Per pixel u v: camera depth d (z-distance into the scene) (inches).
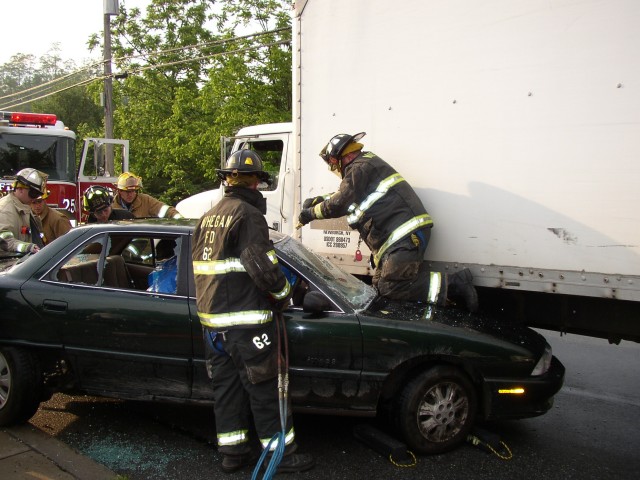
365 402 146.1
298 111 211.9
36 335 155.0
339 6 197.8
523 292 180.1
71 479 130.9
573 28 150.6
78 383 157.6
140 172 874.8
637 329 159.5
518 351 151.4
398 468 144.6
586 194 150.8
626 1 142.5
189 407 179.2
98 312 152.2
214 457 148.2
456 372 150.3
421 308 161.6
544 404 155.9
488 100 166.2
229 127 648.4
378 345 144.2
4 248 195.9
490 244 168.1
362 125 194.5
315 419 173.5
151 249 175.3
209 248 134.8
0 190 397.4
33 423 165.9
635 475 146.0
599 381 223.3
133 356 150.8
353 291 162.4
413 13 179.8
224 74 661.3
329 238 207.3
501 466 148.3
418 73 180.1
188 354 148.3
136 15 908.6
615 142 145.8
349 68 196.7
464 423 153.5
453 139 173.8
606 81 146.3
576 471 147.4
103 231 162.2
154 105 855.7
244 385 136.8
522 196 161.5
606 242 148.4
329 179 205.3
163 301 150.3
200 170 781.9
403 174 185.6
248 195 138.6
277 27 713.0
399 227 175.2
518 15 159.2
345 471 142.5
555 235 156.3
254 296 133.8
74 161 430.0
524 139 160.1
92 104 1551.4
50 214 233.5
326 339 144.2
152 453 149.6
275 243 164.9
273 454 129.3
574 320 171.2
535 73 157.3
